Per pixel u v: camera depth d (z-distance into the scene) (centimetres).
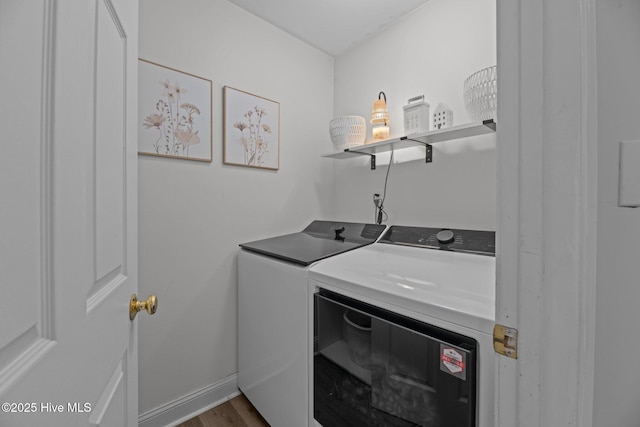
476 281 92
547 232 45
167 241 151
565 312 44
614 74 50
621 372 57
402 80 191
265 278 147
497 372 52
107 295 60
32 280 36
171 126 151
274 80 197
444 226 170
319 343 113
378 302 90
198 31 160
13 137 33
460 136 156
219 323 171
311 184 223
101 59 58
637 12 58
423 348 78
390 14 187
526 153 47
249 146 184
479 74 133
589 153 42
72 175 46
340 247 153
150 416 146
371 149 193
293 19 191
